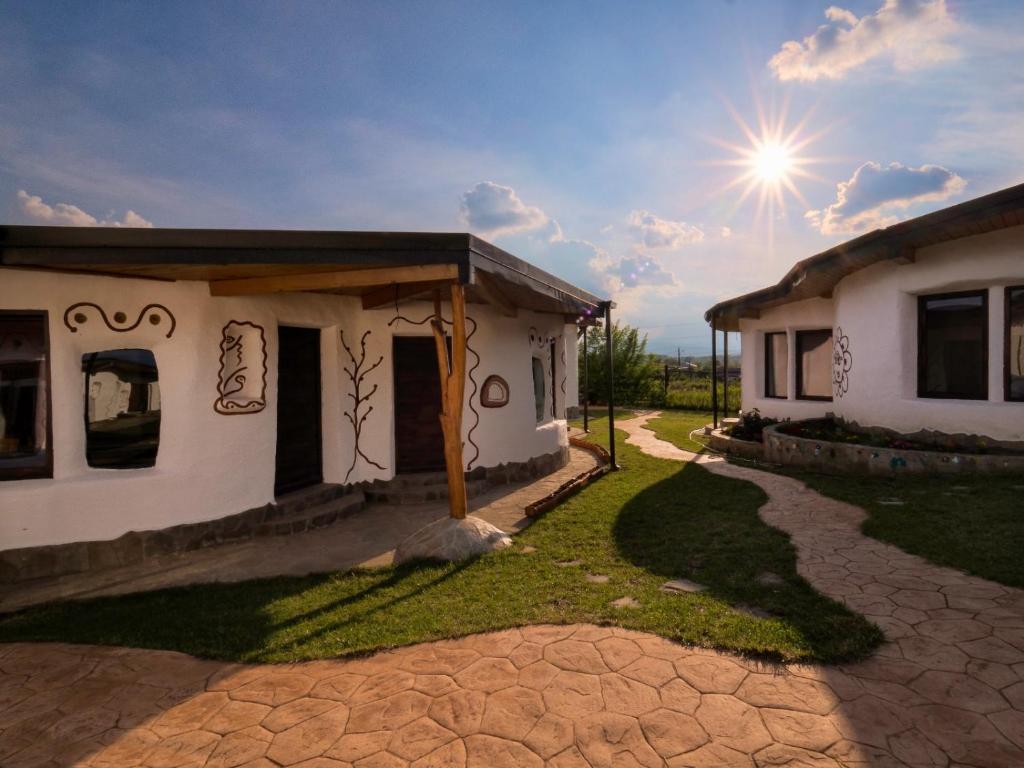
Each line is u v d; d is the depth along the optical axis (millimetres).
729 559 4434
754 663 2840
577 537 5277
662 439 12602
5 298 4797
